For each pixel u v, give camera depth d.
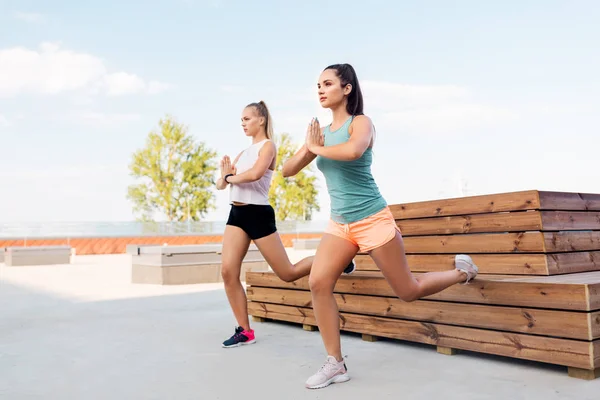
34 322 5.44
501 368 3.35
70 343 4.39
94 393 3.05
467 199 4.28
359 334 4.50
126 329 4.98
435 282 3.32
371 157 3.15
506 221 4.02
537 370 3.28
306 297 4.73
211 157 35.56
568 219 4.02
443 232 4.43
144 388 3.13
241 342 4.20
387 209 3.16
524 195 3.93
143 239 24.88
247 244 4.22
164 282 9.05
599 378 3.08
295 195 37.62
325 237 3.24
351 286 4.32
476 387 3.00
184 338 4.52
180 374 3.41
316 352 3.95
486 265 4.13
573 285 3.08
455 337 3.65
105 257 19.20
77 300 7.18
